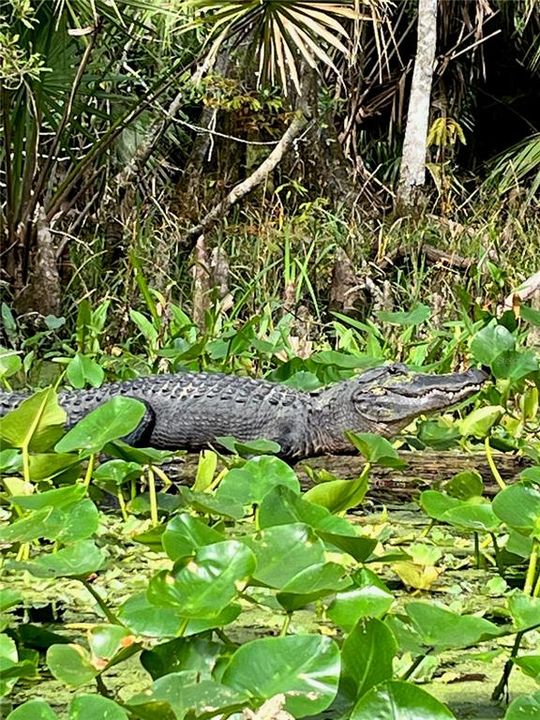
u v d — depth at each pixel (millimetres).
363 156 20500
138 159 15062
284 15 11680
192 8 12812
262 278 12844
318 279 13875
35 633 3662
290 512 3805
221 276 12438
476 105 21094
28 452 5109
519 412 8070
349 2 12250
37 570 3434
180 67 14039
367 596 3223
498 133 22062
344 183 17016
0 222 12914
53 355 11398
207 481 5945
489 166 18656
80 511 3912
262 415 7195
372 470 6594
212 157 18469
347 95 18938
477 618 3129
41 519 3900
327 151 17141
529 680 3525
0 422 4883
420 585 4566
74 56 13453
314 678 2633
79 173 13211
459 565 5062
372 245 14266
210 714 2477
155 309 10633
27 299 12516
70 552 3561
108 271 13266
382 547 5105
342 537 3508
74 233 14602
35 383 10086
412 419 6992
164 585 3010
